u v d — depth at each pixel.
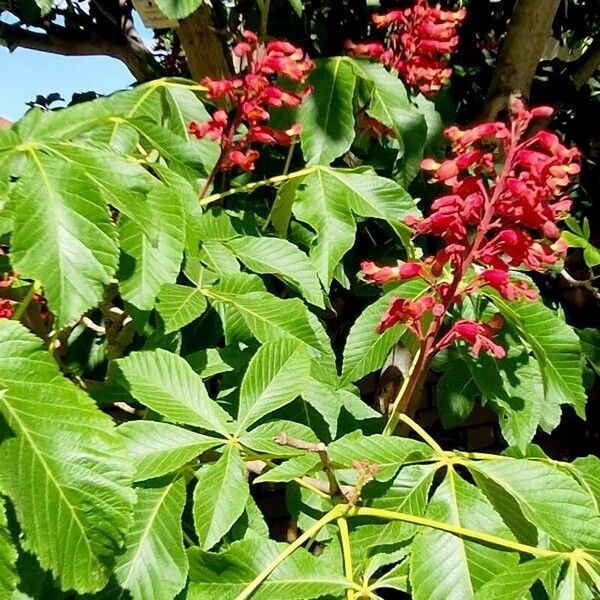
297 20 3.43
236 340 1.84
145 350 1.76
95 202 1.23
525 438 1.77
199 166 1.91
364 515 1.42
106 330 2.18
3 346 1.12
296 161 2.79
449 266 1.91
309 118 2.20
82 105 1.83
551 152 1.55
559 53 5.43
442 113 2.85
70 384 1.13
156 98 2.11
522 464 1.45
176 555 1.30
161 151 1.86
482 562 1.32
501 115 2.99
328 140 2.18
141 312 1.62
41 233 1.19
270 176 2.78
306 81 2.24
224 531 1.33
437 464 1.50
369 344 1.78
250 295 1.75
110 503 1.08
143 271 1.46
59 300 1.17
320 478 1.70
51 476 1.06
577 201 4.18
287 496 1.71
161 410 1.46
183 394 1.51
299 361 1.57
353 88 2.22
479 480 1.48
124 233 1.48
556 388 1.74
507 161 1.55
